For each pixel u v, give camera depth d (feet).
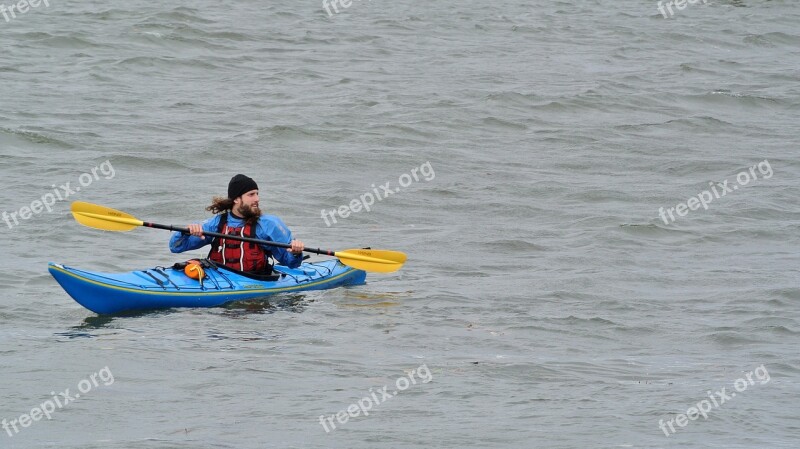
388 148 209.26
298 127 216.13
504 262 141.38
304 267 129.90
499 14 387.75
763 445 76.64
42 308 111.04
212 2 370.12
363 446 75.51
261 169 190.08
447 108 243.40
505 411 83.05
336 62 292.61
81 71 260.83
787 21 397.39
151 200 165.07
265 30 328.70
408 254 144.77
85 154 189.37
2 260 129.90
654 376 93.09
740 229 162.50
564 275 134.00
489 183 188.55
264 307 115.24
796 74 304.91
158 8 346.54
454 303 118.52
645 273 136.05
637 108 256.73
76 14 328.08
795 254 148.56
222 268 120.67
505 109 246.68
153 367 91.86
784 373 94.48
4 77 248.32
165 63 275.59
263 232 121.29
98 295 108.88
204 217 158.20
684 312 116.67
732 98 267.80
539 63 306.14
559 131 231.30
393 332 105.70
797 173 201.87
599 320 112.27
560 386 89.51
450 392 87.30
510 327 108.68
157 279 114.32
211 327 106.01
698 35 363.76
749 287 128.47
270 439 76.48
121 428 78.28
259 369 92.12
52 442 75.51
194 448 74.59
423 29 351.25
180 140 204.33
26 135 195.62
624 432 78.89
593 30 365.81
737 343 104.73
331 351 98.22
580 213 171.01
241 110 233.35
